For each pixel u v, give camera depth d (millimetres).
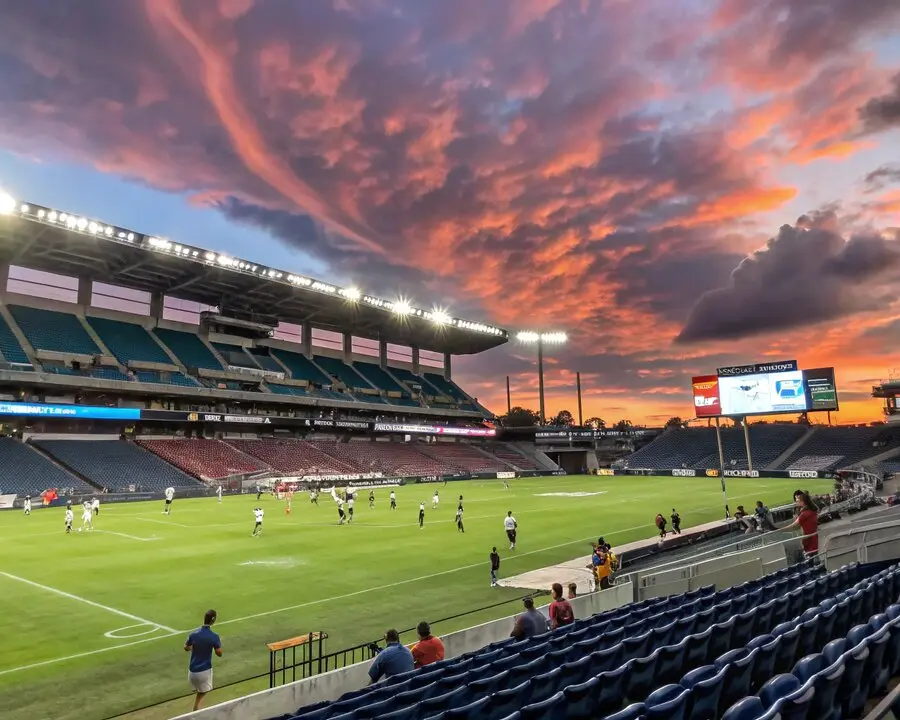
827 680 5379
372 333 100750
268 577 22281
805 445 92688
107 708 11172
